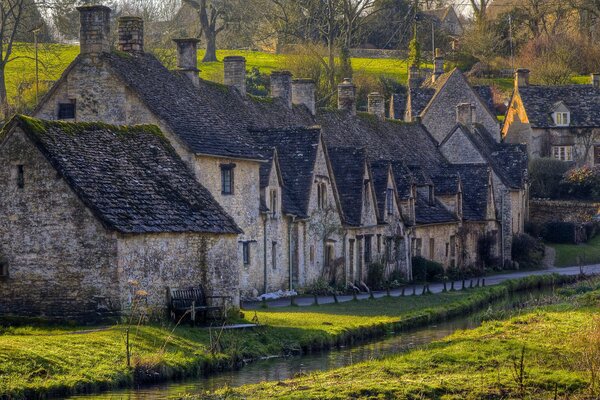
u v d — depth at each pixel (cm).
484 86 13912
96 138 5256
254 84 13500
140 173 5284
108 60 6619
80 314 4781
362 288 8069
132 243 4819
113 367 4044
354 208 8144
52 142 4950
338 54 14562
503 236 10988
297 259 7444
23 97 10575
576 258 11425
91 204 4766
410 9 17125
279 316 5644
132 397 3741
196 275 5241
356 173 8300
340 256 7969
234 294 5519
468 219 10406
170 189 5347
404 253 8994
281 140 7800
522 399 3712
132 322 4756
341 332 5234
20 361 3856
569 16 18138
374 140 10206
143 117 6519
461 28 19288
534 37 17888
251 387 3888
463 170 10925
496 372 4150
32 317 4831
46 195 4844
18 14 10344
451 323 6138
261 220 7025
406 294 7525
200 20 14662
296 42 15025
